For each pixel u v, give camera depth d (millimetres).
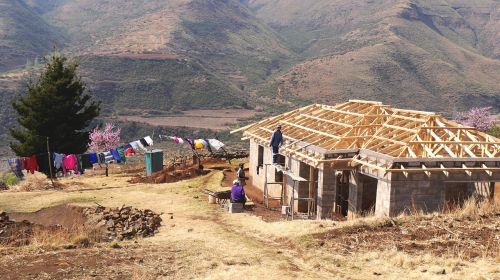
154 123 186625
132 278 10602
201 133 172750
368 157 21188
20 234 15344
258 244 15047
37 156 31672
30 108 43062
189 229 17938
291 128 28875
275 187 27500
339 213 24375
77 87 44969
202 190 27484
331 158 21906
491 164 20109
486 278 10445
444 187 19703
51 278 10477
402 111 25750
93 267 11461
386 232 14898
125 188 29734
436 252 12820
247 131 32875
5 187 33062
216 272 11383
